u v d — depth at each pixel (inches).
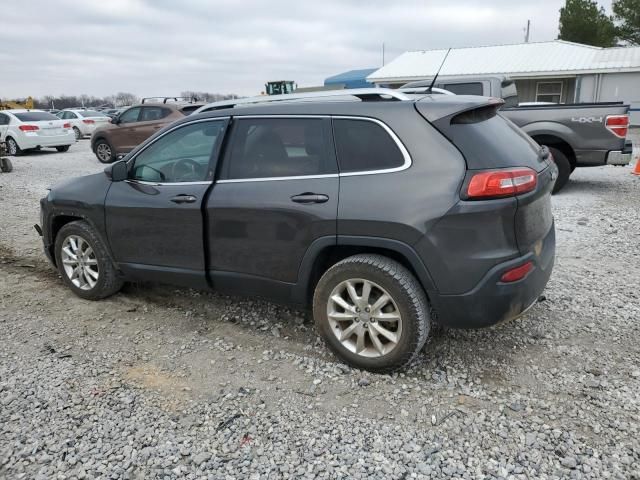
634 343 146.5
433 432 111.9
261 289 147.6
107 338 158.6
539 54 1059.9
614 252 226.1
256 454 106.7
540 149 147.3
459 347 147.0
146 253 166.7
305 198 133.0
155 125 559.5
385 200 123.9
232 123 150.1
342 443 109.1
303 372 136.9
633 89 947.3
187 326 166.1
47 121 714.8
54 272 219.0
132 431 114.1
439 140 122.6
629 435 108.9
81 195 178.1
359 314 132.3
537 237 129.6
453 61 1101.7
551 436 109.2
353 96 138.1
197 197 150.9
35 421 117.9
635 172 434.6
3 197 389.1
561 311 167.3
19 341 156.9
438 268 120.6
